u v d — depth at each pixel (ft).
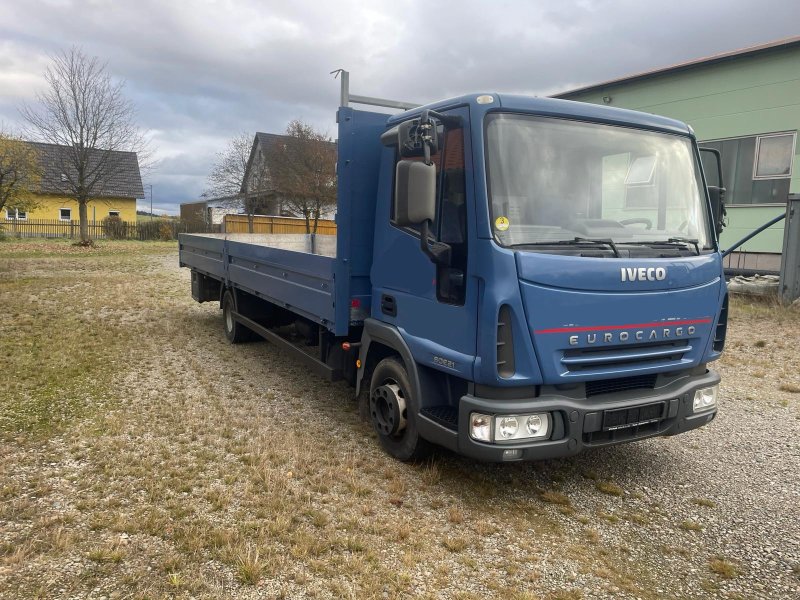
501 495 13.50
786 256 33.99
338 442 16.08
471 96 12.03
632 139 13.33
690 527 12.29
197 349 26.02
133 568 10.09
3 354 23.91
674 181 13.84
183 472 13.71
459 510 12.57
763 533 12.17
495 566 10.71
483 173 11.53
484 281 11.38
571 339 11.55
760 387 21.85
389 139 13.01
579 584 10.31
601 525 12.37
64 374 21.42
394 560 10.69
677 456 15.92
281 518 11.65
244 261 24.32
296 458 14.69
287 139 100.37
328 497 12.85
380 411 15.37
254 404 18.98
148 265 61.57
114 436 15.80
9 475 13.34
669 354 12.79
